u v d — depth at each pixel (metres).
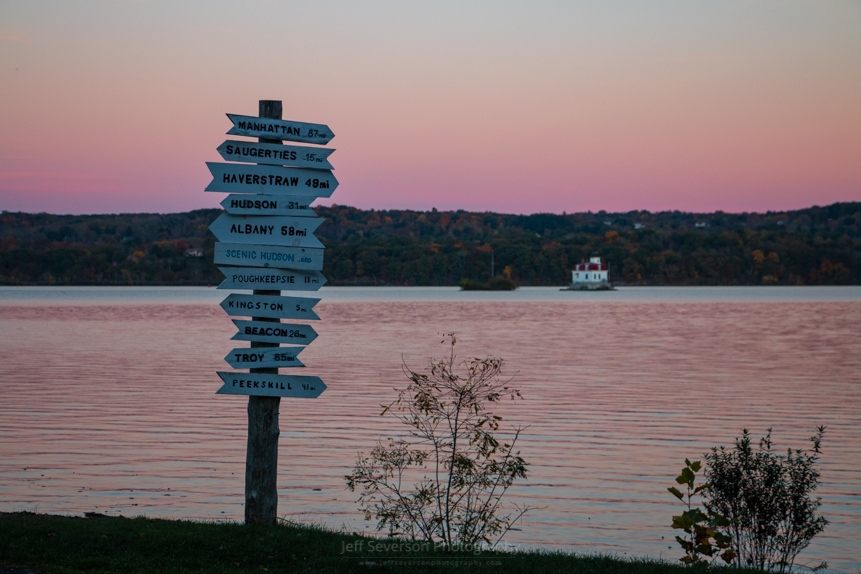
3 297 191.50
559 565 11.13
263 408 11.26
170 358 53.28
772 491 12.73
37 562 9.74
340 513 17.78
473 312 122.38
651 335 76.50
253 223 11.02
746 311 124.50
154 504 18.31
